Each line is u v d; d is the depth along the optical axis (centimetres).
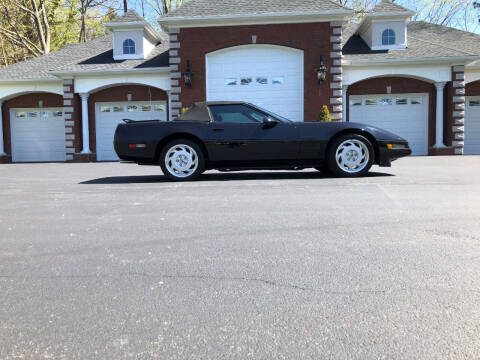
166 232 386
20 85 1833
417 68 1606
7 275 288
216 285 263
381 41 1698
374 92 1697
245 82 1590
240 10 1567
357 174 740
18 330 212
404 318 217
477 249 323
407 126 1705
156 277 278
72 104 1730
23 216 473
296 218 427
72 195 616
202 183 705
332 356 184
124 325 215
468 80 1688
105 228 408
